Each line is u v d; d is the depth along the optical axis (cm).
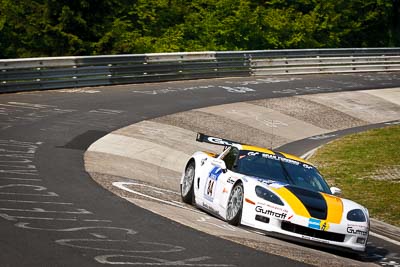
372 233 1983
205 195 1797
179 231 1364
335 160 3059
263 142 3381
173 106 3756
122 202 1658
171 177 2445
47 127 2891
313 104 4278
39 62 3866
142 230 1332
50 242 1159
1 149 2356
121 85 4325
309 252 1412
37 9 5669
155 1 6856
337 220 1523
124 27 6050
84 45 5588
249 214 1548
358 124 4038
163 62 4591
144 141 2919
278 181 1664
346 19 7400
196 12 7106
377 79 5478
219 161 1777
